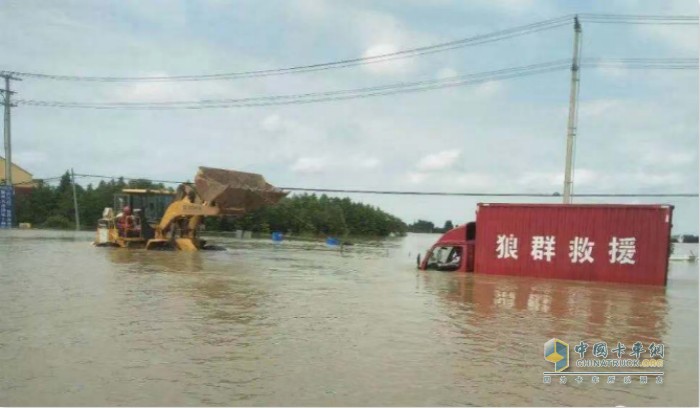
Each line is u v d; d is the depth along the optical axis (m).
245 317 10.62
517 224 21.61
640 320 11.48
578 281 20.06
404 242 72.75
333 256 32.50
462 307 12.75
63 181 70.88
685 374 7.35
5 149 57.53
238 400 5.87
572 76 26.62
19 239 38.97
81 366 7.01
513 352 8.27
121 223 32.03
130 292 13.63
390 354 8.01
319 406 5.74
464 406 5.86
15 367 6.94
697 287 18.89
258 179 33.16
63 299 12.31
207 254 29.34
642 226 19.45
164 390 6.14
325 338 8.96
